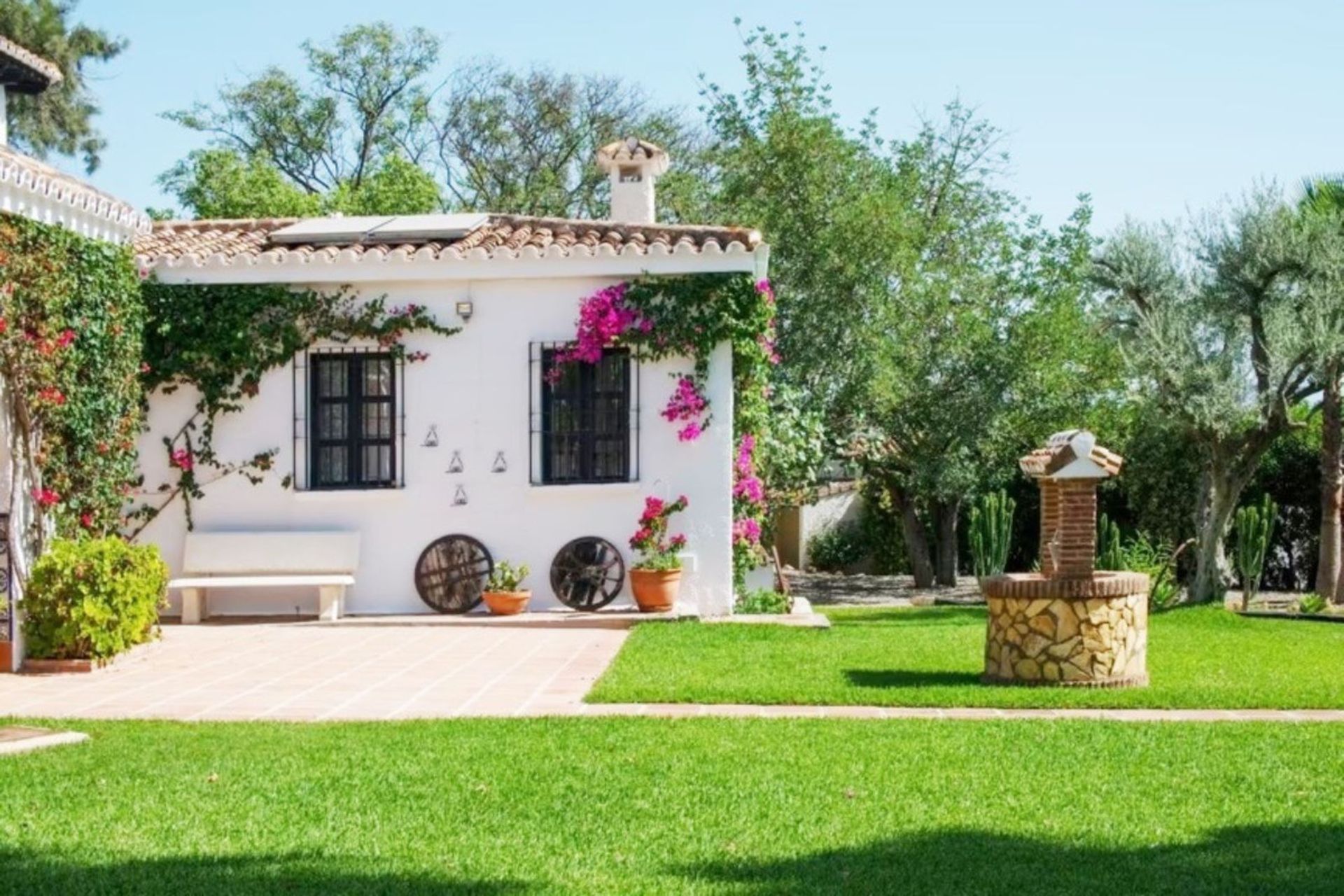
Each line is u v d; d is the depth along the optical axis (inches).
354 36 1576.0
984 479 997.2
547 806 259.4
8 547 443.8
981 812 255.6
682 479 581.9
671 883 213.6
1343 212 743.1
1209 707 369.7
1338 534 785.6
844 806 259.6
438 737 324.8
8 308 439.5
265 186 1305.4
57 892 208.7
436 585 582.9
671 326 575.5
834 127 914.1
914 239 922.7
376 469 595.8
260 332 584.4
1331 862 223.8
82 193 473.7
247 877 216.7
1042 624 400.5
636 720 346.9
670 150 1503.4
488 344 587.5
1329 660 483.8
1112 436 961.5
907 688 391.9
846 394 904.9
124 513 581.9
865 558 1219.2
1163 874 218.2
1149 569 741.9
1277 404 673.6
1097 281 735.7
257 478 589.0
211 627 560.4
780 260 898.1
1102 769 289.0
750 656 464.8
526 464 585.6
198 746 315.9
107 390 506.9
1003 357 926.4
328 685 412.2
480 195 1536.7
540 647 498.3
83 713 367.6
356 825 247.4
